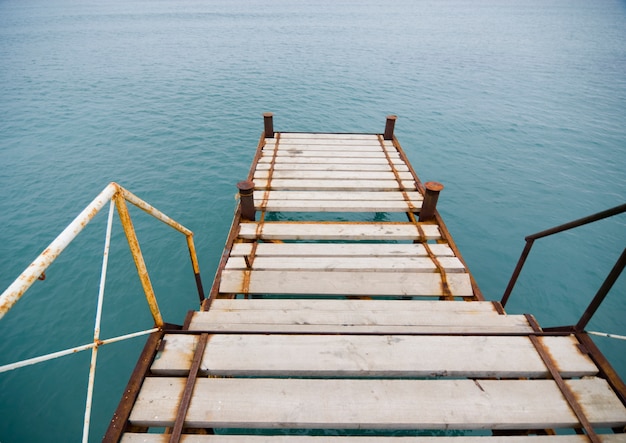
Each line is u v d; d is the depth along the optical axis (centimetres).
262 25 5228
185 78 2528
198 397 277
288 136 1023
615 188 1169
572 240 909
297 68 2814
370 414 271
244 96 2144
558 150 1445
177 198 1077
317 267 529
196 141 1500
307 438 265
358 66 2892
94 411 539
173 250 855
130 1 10819
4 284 765
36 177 1182
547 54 3438
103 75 2580
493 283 783
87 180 1171
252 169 820
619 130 1659
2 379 577
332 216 990
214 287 481
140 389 281
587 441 262
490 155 1397
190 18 6194
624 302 729
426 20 6072
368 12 7250
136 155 1359
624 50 3666
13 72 2619
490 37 4400
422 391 287
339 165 853
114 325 673
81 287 750
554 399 284
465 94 2203
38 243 883
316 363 303
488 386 291
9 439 505
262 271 515
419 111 1897
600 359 305
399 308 417
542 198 1109
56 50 3444
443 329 381
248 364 301
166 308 709
